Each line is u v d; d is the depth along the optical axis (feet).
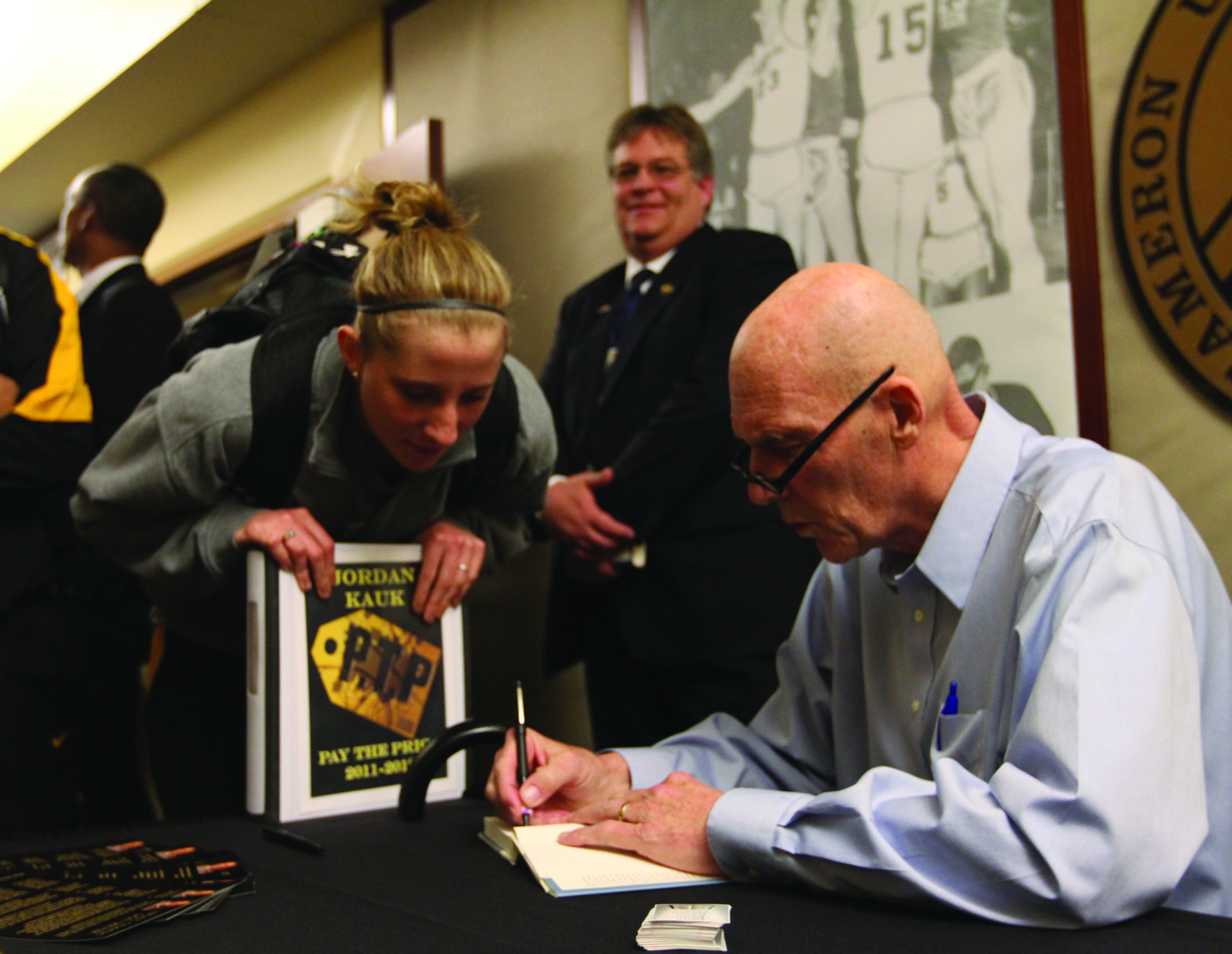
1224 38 5.67
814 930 2.61
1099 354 6.08
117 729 8.40
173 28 11.64
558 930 2.65
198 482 4.80
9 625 7.21
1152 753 2.70
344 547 4.55
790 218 7.61
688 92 8.32
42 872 3.33
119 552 5.41
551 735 9.31
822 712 4.25
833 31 7.39
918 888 2.70
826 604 4.29
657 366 6.95
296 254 5.66
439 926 2.72
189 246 14.87
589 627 7.22
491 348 4.27
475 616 10.21
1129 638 2.86
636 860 3.25
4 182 15.85
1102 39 6.16
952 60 6.76
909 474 3.47
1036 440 3.65
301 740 4.27
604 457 7.14
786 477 3.42
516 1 9.98
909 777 2.95
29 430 7.09
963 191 6.68
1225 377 5.61
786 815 3.00
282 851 3.66
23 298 7.22
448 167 10.60
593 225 9.24
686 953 2.43
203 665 5.80
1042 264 6.32
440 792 4.53
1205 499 5.71
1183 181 5.79
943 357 3.51
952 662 3.54
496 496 5.56
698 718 6.46
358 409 4.67
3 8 12.10
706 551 6.54
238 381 4.70
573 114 9.44
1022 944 2.48
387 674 4.56
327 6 11.23
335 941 2.61
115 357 8.14
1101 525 3.10
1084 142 6.17
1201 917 2.67
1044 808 2.64
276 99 12.96
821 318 3.33
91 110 13.55
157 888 3.09
